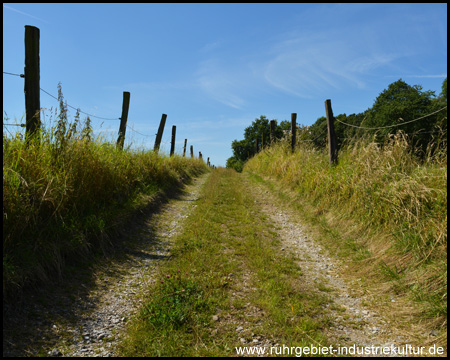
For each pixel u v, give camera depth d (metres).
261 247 5.53
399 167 5.73
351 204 6.30
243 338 3.02
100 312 3.33
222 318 3.33
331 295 4.02
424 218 4.52
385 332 3.19
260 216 7.67
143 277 4.25
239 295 3.85
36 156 4.41
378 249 4.88
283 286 4.09
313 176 8.43
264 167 14.30
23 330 2.78
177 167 13.63
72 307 3.30
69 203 4.78
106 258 4.59
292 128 12.77
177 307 3.34
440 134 5.32
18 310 3.00
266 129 50.22
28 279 3.32
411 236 4.39
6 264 3.15
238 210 8.12
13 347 2.55
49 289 3.48
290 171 10.27
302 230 6.72
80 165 5.23
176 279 4.07
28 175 4.10
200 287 3.91
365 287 4.16
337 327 3.28
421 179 4.97
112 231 5.32
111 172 6.33
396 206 5.04
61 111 5.01
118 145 8.07
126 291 3.84
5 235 3.45
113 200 6.27
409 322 3.29
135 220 6.39
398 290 3.87
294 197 8.78
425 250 4.14
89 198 5.28
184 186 12.39
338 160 8.27
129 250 5.10
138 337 2.93
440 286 3.50
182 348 2.82
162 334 2.97
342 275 4.63
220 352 2.79
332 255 5.37
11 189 3.67
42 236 3.92
